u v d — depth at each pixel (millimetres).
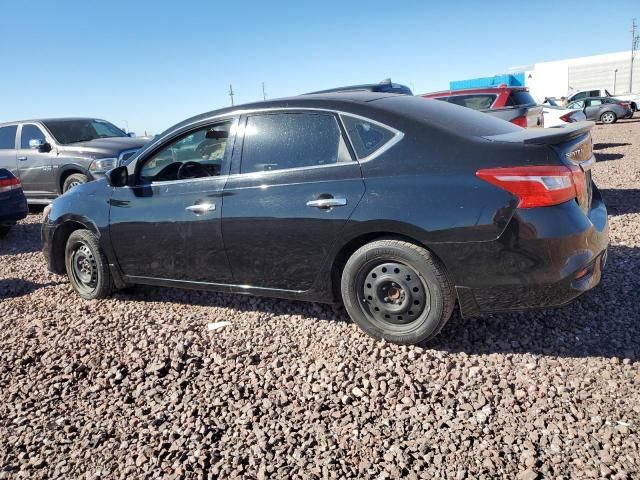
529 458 2469
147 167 4535
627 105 26906
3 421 3088
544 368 3215
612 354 3307
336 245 3537
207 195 4035
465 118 3746
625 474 2330
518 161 3113
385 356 3436
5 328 4438
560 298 3148
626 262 4773
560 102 31172
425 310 3402
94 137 10500
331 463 2557
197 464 2615
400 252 3350
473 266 3176
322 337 3805
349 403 3023
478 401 2939
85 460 2705
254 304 4516
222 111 4133
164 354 3725
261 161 3863
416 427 2766
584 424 2684
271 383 3279
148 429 2918
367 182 3422
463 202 3154
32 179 9977
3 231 8664
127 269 4641
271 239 3764
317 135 3693
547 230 3043
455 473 2434
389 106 3648
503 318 3867
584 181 3326
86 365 3668
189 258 4199
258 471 2539
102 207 4648
